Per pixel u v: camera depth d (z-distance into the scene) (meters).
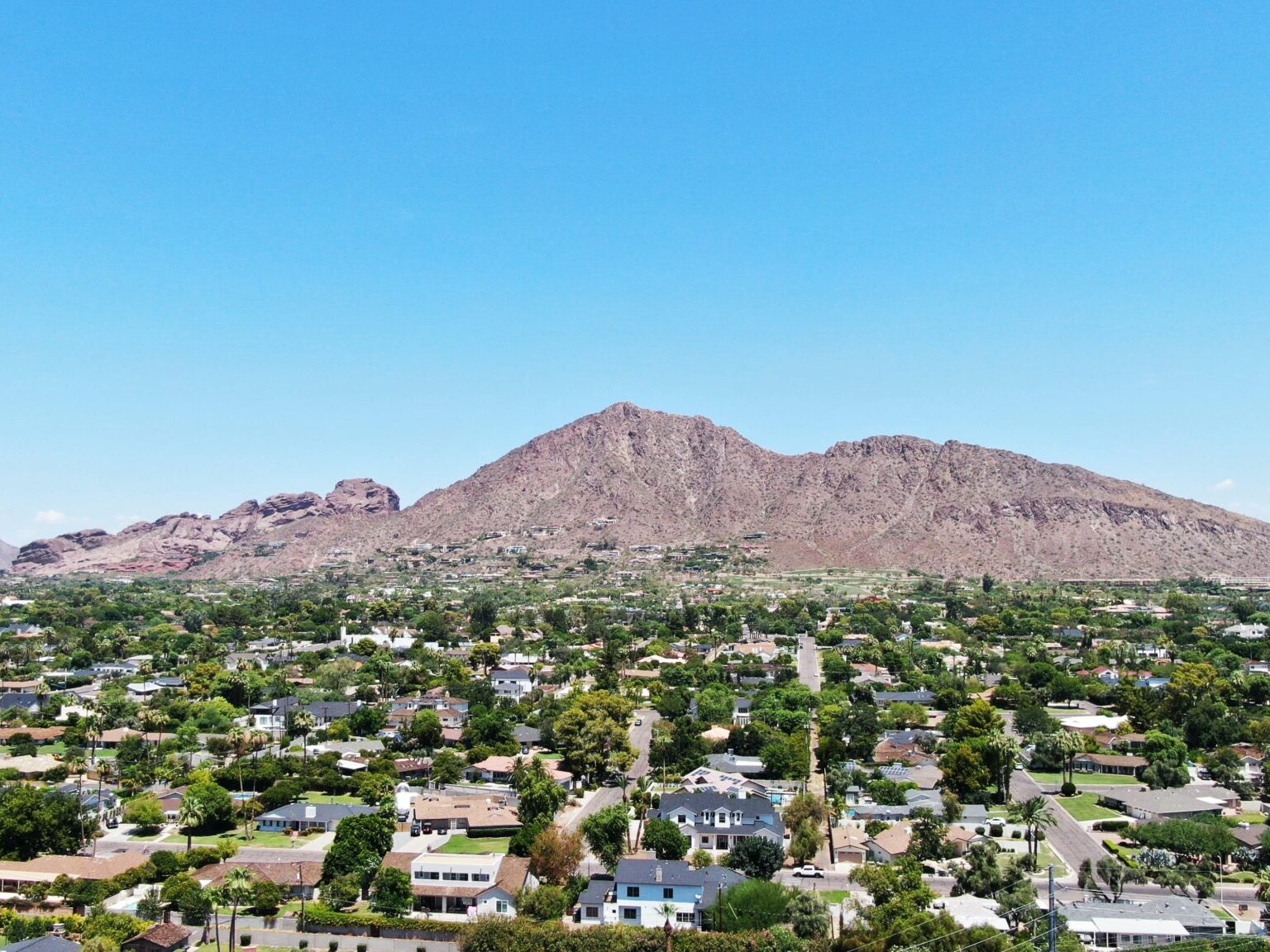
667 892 134.00
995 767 190.88
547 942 120.62
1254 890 141.62
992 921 123.19
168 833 172.38
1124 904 130.75
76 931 124.69
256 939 128.00
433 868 143.00
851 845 158.62
